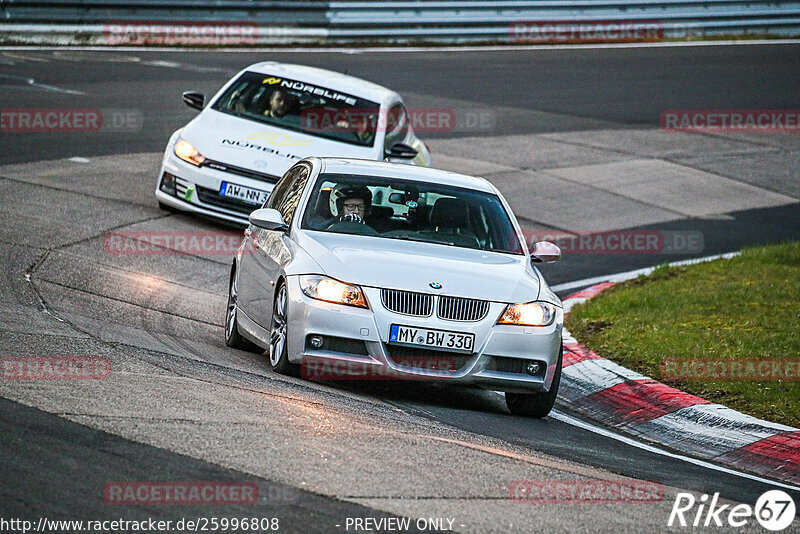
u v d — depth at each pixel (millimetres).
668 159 73625
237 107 49500
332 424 21609
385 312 25531
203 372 25234
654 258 51375
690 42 118250
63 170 52812
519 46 109250
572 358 33562
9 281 33562
